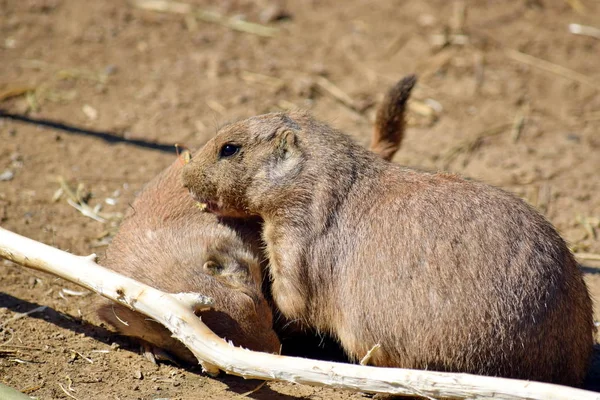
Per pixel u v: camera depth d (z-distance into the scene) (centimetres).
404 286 973
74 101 1789
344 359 1144
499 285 934
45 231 1368
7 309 1159
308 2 2219
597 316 1212
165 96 1831
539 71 1961
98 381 1016
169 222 1105
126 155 1622
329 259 1050
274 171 1088
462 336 935
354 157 1091
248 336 1044
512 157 1688
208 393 1008
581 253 1403
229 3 2197
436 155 1681
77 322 1154
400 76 1933
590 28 2105
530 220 982
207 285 1052
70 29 2039
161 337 1063
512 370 933
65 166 1570
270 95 1853
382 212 1028
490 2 2208
